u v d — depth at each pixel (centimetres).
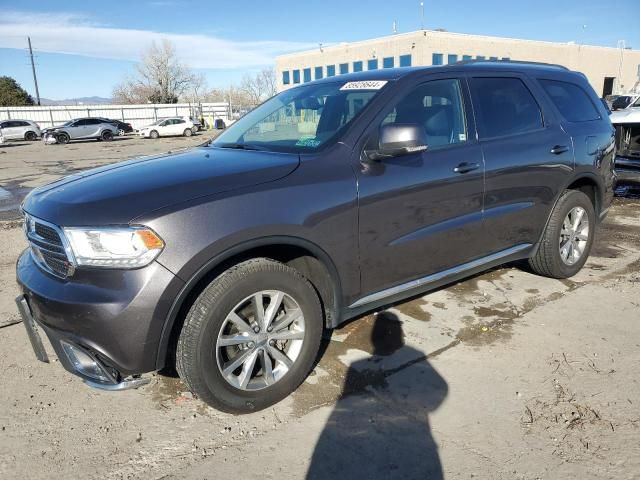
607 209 494
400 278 331
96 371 255
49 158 2128
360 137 307
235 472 238
